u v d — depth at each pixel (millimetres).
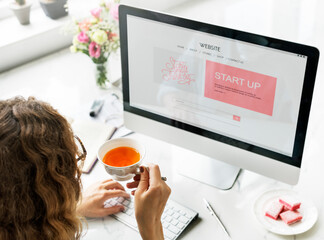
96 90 1697
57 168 823
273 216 1173
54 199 818
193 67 1174
